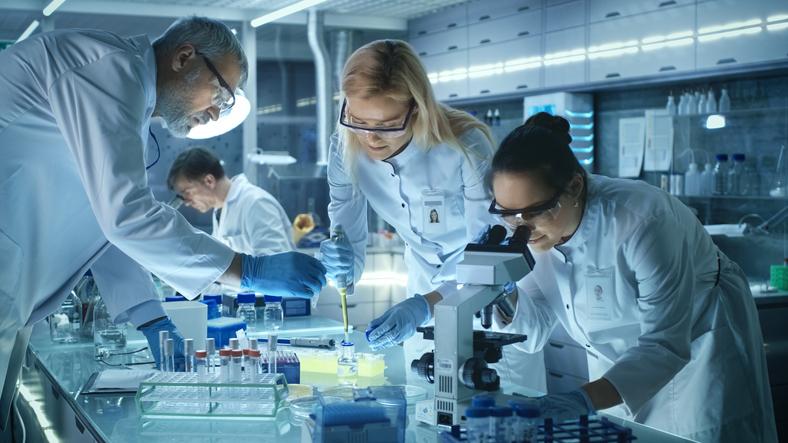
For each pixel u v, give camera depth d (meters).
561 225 2.03
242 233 4.58
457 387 1.73
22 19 6.69
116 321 2.59
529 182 1.85
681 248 2.01
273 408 1.91
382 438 1.56
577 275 2.26
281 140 7.93
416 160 2.63
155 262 2.19
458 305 1.72
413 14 7.38
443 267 2.82
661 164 5.76
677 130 5.52
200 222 6.80
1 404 2.67
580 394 1.78
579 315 2.33
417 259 2.93
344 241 2.58
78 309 3.03
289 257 2.27
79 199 2.36
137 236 2.14
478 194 2.58
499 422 1.47
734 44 4.87
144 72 2.21
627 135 6.12
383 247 6.16
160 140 6.73
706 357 2.40
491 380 1.73
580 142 6.35
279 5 6.57
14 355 2.62
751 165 5.18
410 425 1.82
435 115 2.46
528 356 2.96
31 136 2.21
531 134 1.91
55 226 2.36
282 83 7.90
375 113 2.32
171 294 4.18
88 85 2.12
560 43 6.10
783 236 4.96
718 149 5.35
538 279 2.43
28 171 2.24
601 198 2.10
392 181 2.73
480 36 6.86
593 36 5.82
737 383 2.40
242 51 2.43
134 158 2.13
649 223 1.99
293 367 2.25
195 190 4.54
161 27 7.16
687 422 2.42
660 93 5.87
